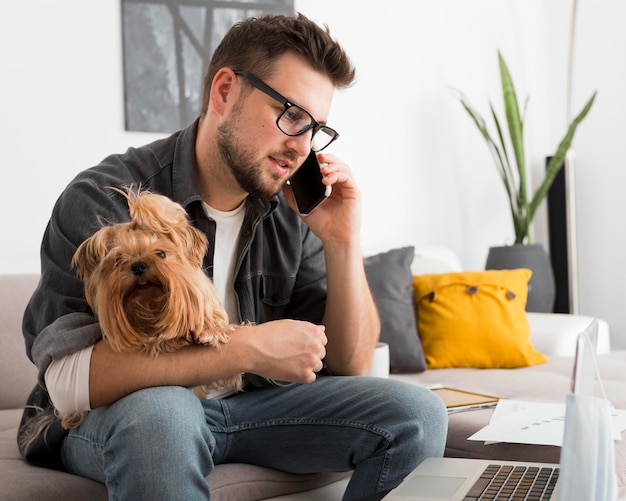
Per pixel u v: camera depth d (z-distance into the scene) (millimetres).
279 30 1470
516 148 3582
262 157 1463
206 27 2988
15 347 2061
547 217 3928
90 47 2764
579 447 890
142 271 1178
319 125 1479
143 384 1245
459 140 3707
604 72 3904
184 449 1188
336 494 1637
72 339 1254
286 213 1701
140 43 2859
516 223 3609
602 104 3930
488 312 2570
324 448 1505
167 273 1188
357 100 3371
